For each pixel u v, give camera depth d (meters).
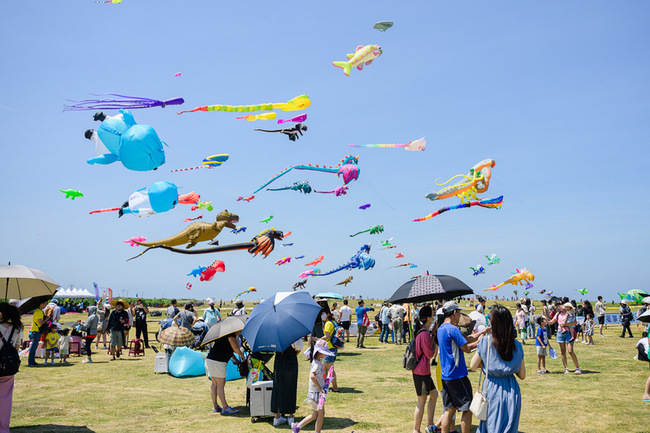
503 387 5.11
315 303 8.15
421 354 7.00
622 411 8.76
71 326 18.69
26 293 7.67
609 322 30.67
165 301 55.41
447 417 6.35
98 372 13.73
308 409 9.21
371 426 7.95
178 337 12.96
